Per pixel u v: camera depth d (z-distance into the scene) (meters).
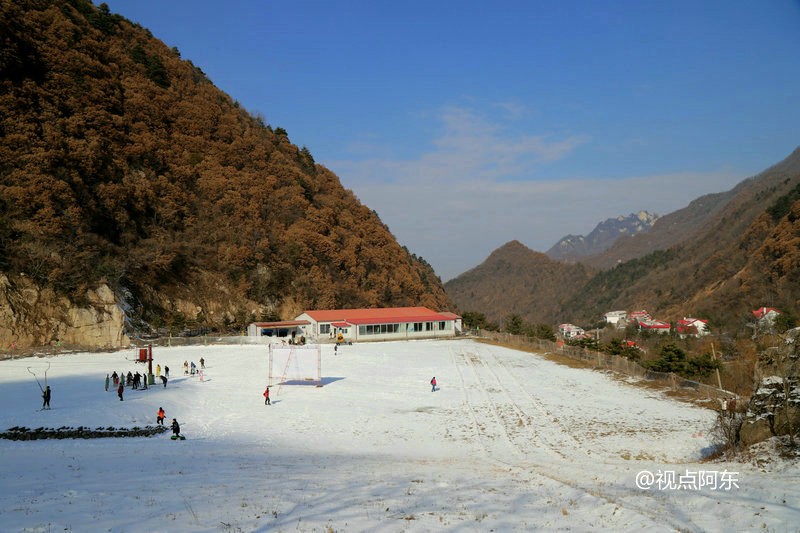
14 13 105.31
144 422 38.34
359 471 24.27
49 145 95.56
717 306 147.62
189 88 144.38
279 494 18.34
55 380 53.69
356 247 142.88
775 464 21.52
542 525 14.17
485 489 19.64
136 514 15.63
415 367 67.88
